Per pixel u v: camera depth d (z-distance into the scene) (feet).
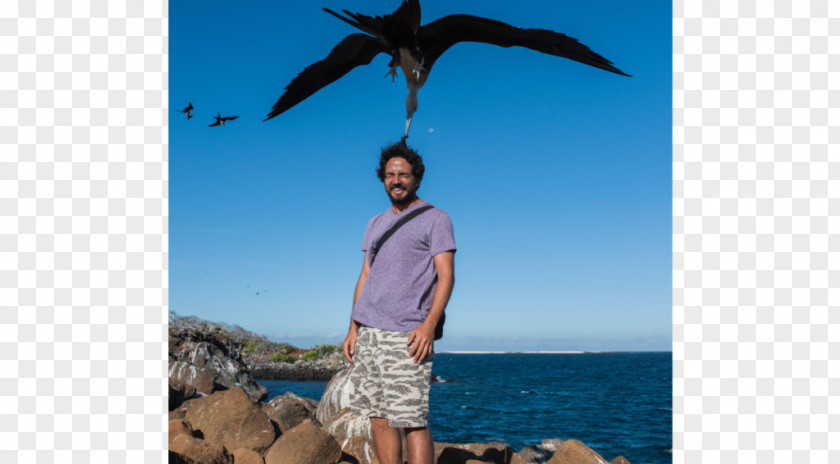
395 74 12.95
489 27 12.71
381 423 16.34
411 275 15.70
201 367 55.62
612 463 29.50
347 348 17.39
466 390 168.14
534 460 30.81
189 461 19.90
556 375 273.75
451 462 22.71
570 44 12.65
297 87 13.80
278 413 28.76
